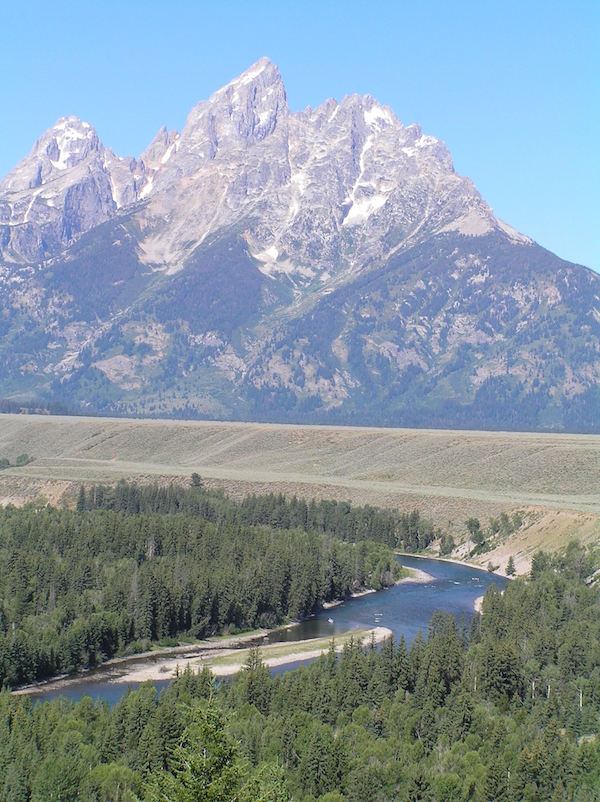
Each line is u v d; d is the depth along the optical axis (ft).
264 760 398.01
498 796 386.93
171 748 386.93
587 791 387.75
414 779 387.75
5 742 399.44
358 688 474.90
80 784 377.09
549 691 485.97
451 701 473.26
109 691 531.50
